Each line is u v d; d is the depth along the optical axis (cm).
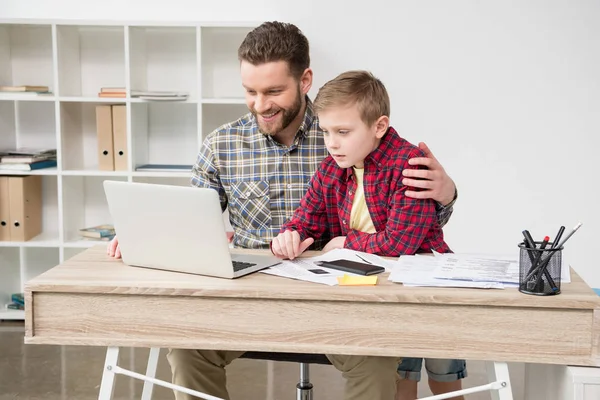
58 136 392
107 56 416
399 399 250
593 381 158
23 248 429
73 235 416
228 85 416
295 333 169
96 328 173
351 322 168
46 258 433
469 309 165
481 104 407
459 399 247
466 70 405
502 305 163
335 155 205
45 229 432
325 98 201
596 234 411
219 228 174
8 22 382
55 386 320
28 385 321
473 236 416
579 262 413
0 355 358
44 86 400
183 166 406
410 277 176
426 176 203
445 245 226
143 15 411
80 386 320
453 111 408
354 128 201
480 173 411
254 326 170
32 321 173
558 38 401
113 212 189
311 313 168
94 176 429
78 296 173
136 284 172
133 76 392
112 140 399
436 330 166
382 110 205
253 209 252
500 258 200
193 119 420
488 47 403
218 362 198
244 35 412
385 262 198
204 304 170
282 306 169
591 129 406
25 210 402
